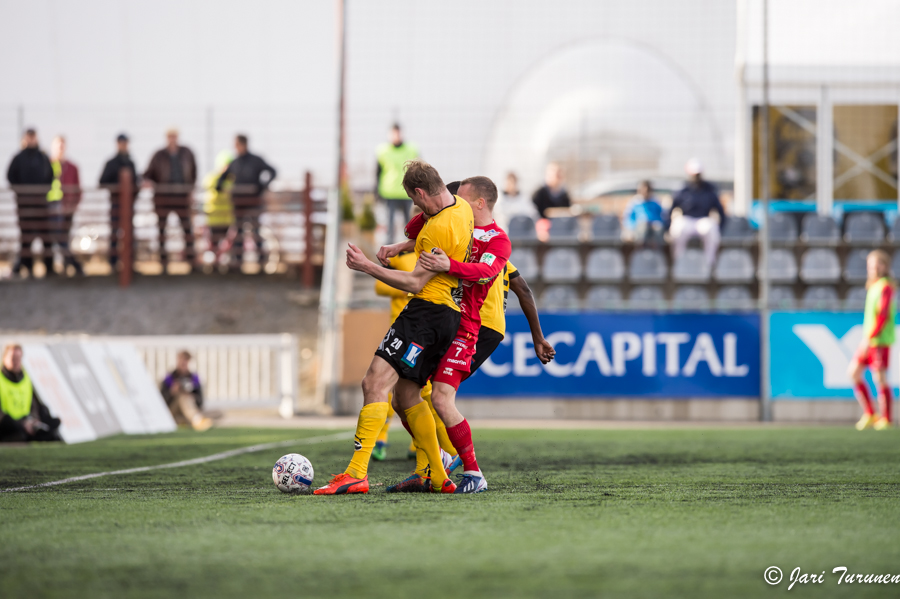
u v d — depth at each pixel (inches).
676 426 1674.5
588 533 450.0
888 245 2169.0
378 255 702.5
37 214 2301.9
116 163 2327.8
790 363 1856.5
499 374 1868.8
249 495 627.8
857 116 2418.8
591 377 1865.2
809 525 480.4
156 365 1900.8
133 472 844.0
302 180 2421.3
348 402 1931.6
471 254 644.1
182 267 2504.9
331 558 387.5
